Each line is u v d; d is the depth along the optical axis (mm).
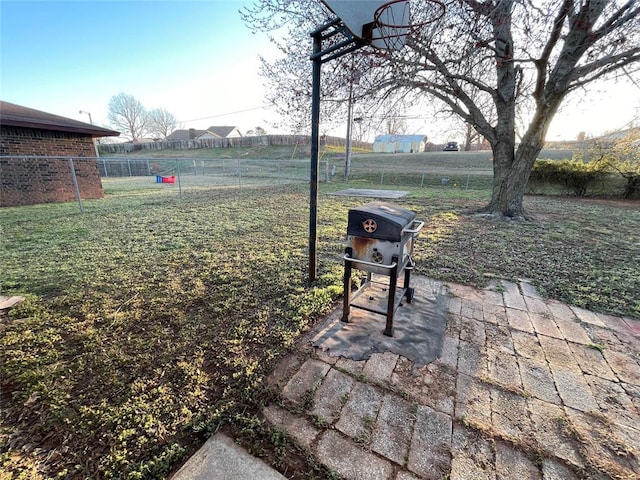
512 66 5305
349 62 4125
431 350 1913
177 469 1166
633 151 10125
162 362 1769
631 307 2488
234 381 1625
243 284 2877
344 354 1857
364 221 1934
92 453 1226
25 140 7219
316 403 1489
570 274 3195
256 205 7516
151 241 4309
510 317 2340
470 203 8086
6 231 4789
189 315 2311
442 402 1498
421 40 3330
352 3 2119
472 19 3080
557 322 2271
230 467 1175
